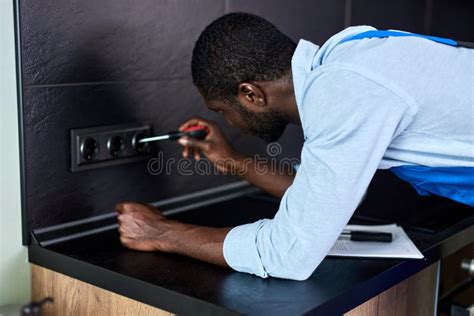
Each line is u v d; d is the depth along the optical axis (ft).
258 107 4.33
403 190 6.48
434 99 3.74
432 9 8.61
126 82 5.34
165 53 5.61
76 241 4.91
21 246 4.85
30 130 4.76
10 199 4.75
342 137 3.55
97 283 4.35
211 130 5.54
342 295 3.90
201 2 5.83
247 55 4.12
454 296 5.63
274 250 3.95
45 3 4.71
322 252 3.84
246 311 3.63
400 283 4.65
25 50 4.65
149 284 4.04
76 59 4.97
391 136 3.64
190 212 5.83
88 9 4.98
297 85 3.98
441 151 3.90
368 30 4.07
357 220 5.52
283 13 6.52
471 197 4.44
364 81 3.59
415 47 3.82
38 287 4.83
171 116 5.77
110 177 5.37
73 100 5.00
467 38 9.50
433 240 4.94
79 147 5.05
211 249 4.27
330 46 3.95
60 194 5.02
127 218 4.67
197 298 3.81
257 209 5.95
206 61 4.26
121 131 5.34
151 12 5.43
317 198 3.67
